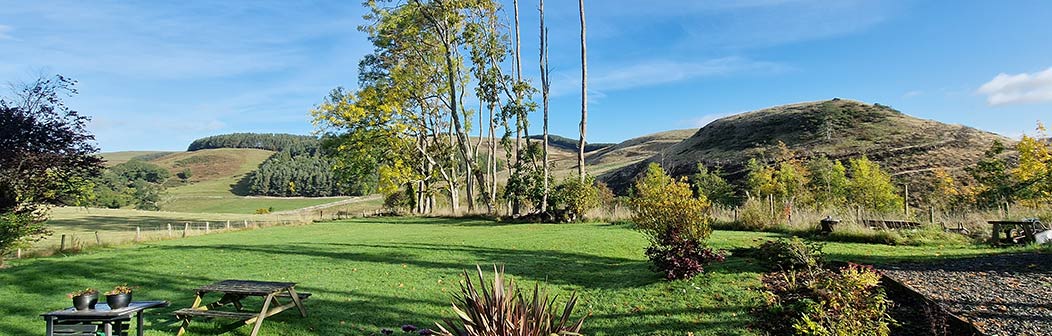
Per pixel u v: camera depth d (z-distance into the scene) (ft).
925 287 24.14
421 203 139.74
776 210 59.77
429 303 28.63
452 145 131.44
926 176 158.71
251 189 336.08
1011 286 23.58
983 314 19.74
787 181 131.54
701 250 30.63
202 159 465.06
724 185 148.66
